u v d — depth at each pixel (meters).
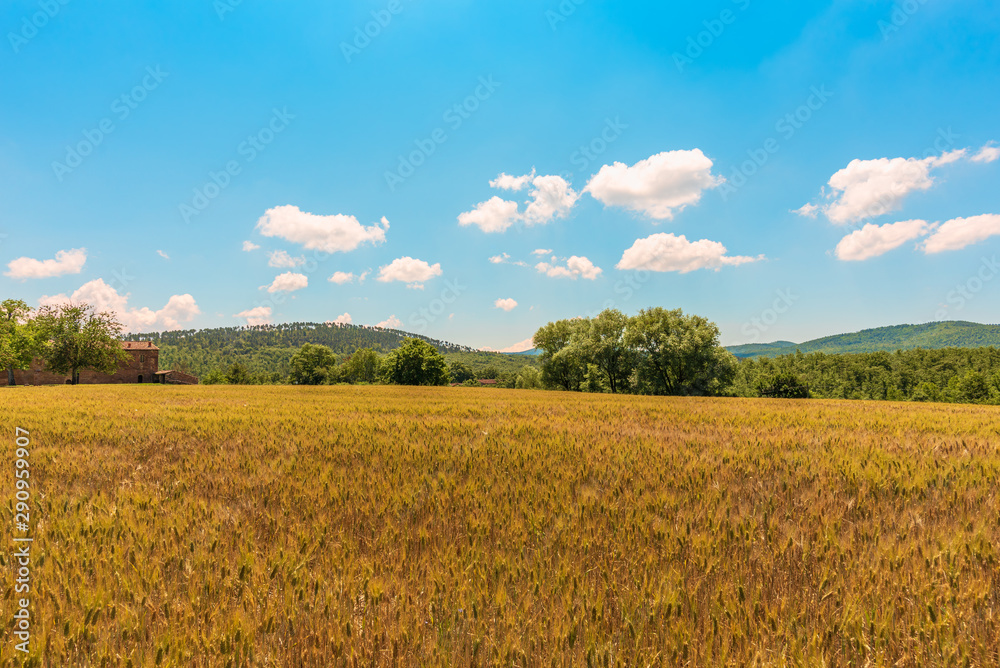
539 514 4.13
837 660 2.30
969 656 2.25
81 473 5.90
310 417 13.22
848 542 3.64
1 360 55.12
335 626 2.46
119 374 86.31
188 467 6.34
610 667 2.24
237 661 2.25
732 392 66.06
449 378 83.88
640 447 8.06
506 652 2.30
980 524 3.91
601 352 59.44
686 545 3.58
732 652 2.30
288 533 3.75
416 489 5.20
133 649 2.31
